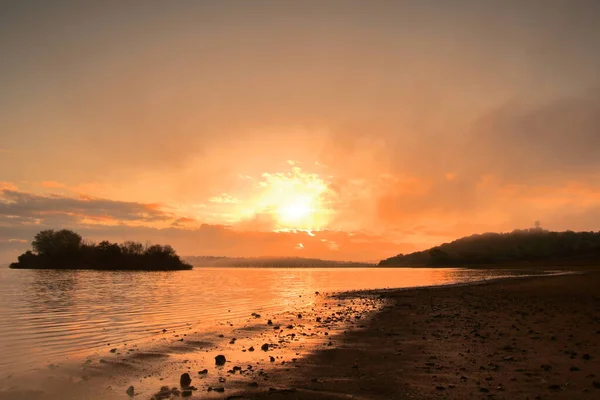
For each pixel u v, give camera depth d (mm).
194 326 24094
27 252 159750
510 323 23359
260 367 14062
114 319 26984
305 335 20750
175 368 14023
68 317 27750
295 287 65625
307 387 11555
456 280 84625
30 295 45500
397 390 11094
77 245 161125
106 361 15070
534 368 13078
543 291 45406
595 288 47219
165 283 73125
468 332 20625
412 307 33688
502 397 10281
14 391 11359
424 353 15852
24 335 20844
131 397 10812
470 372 12805
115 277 94750
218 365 14430
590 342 17250
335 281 87875
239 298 44219
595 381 11383
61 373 13344
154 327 23719
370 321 25734
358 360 14898
